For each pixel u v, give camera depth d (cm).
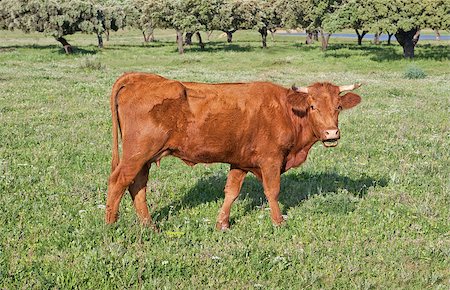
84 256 646
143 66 3881
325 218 823
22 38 7581
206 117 727
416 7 4200
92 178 991
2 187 903
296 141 789
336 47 6003
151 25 5450
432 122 1688
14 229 722
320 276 637
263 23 5909
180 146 736
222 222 781
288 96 757
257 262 659
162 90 714
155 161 743
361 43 7138
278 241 737
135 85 723
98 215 786
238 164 773
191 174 1052
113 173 730
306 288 612
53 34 4719
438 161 1190
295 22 6362
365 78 3222
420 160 1197
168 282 602
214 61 4391
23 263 629
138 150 717
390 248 719
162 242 708
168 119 716
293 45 6606
